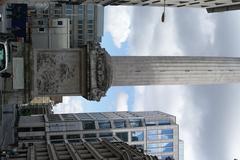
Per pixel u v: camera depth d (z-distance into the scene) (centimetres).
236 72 5100
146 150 9925
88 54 4434
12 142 8994
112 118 10938
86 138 10375
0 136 6662
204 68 4975
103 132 10556
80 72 4472
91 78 4456
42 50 4384
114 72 4709
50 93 4425
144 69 4794
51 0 5884
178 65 4891
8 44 4219
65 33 8506
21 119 10656
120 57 4750
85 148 6800
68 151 6669
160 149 11025
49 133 10156
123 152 5769
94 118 10988
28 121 10531
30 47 4338
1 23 6556
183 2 5862
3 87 4291
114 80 4750
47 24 8662
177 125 11281
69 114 11819
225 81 5134
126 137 10756
